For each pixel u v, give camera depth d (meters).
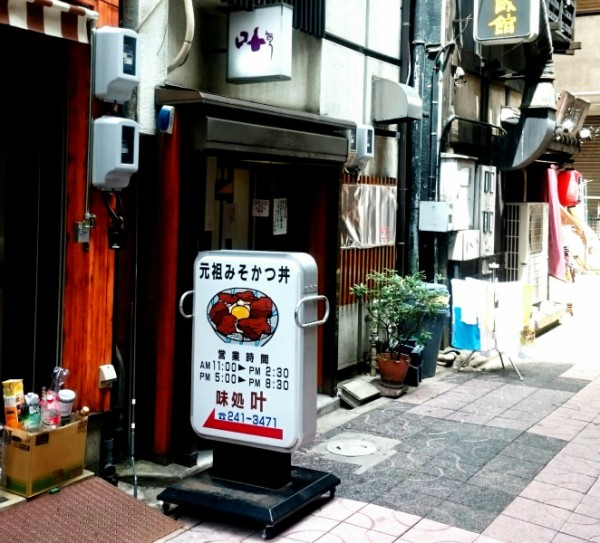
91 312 6.24
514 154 13.20
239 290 5.87
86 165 6.12
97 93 5.97
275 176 8.90
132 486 6.57
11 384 5.68
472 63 12.66
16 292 6.35
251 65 7.26
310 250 9.24
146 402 6.98
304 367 5.76
